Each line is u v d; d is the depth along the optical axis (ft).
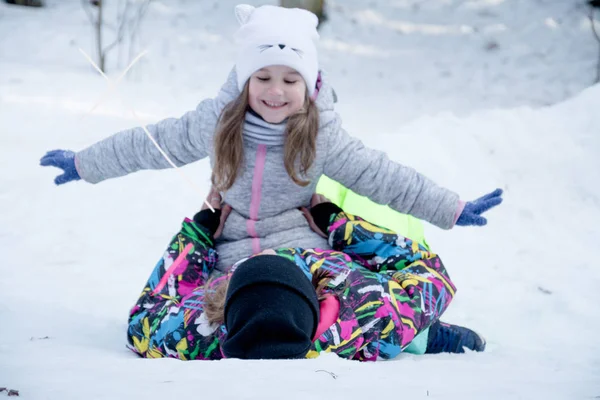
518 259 22.99
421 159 27.78
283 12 15.42
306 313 11.91
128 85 43.11
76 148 31.17
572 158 27.63
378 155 15.89
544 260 22.93
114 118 36.40
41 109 36.47
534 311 18.90
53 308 17.31
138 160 16.02
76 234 23.43
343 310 13.24
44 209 25.20
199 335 13.23
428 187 15.85
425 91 45.44
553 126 28.86
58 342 14.38
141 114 37.78
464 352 15.31
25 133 32.71
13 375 8.89
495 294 20.27
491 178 27.22
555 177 27.17
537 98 44.39
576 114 29.30
